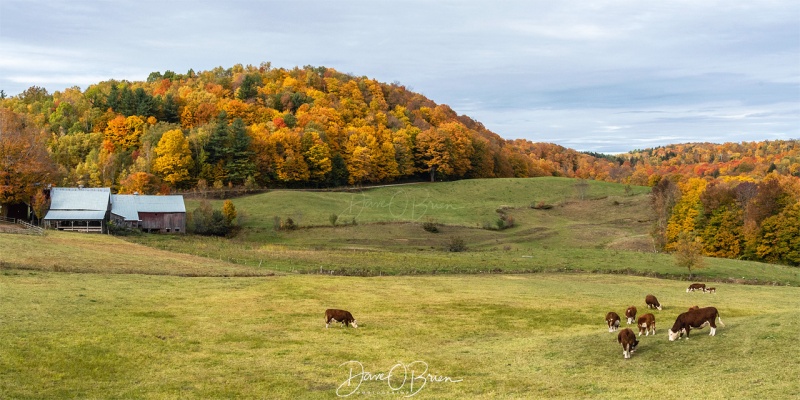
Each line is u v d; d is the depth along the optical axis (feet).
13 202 285.64
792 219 270.67
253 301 129.90
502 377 76.18
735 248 289.74
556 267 219.61
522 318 120.06
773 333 79.20
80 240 210.38
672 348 81.25
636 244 324.60
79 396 68.08
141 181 396.78
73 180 409.28
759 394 59.82
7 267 142.00
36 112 606.14
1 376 71.51
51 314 100.53
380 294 147.13
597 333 97.50
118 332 94.68
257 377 76.95
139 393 69.92
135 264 169.99
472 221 385.09
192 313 113.91
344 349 92.73
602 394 65.67
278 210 381.81
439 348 94.79
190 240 280.72
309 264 216.33
